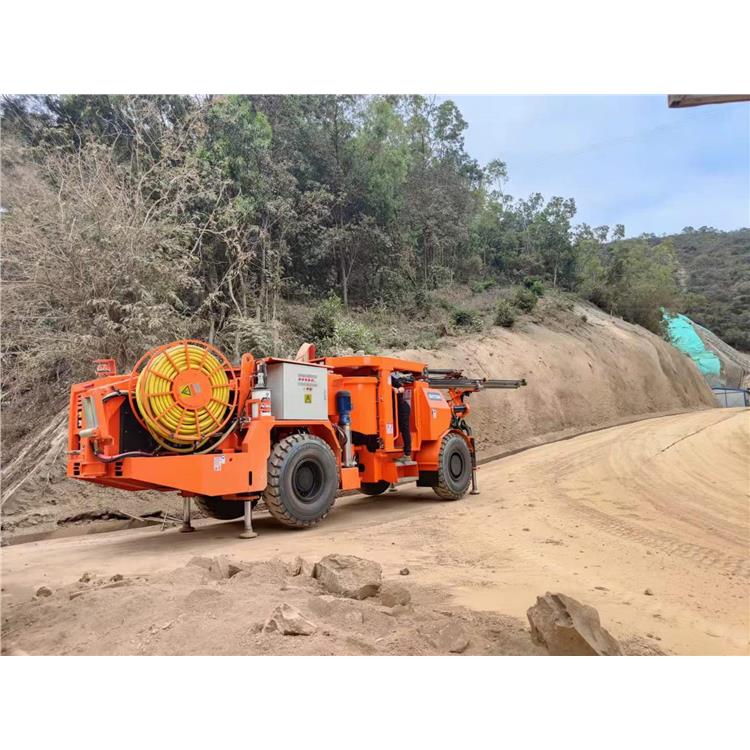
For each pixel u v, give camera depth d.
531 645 3.64
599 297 43.22
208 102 18.62
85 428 7.09
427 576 5.53
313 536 7.76
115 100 17.52
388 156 26.47
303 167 23.14
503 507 9.69
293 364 8.51
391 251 27.22
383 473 10.23
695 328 62.81
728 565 6.24
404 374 10.80
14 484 10.11
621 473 12.52
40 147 14.80
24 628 3.92
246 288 18.34
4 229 12.73
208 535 8.06
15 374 12.70
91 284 12.65
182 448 7.50
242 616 3.84
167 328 13.16
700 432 17.31
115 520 9.62
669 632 4.20
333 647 3.46
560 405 24.11
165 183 15.20
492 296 32.41
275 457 8.02
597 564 6.18
